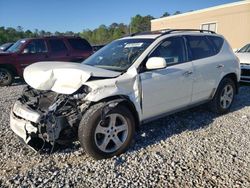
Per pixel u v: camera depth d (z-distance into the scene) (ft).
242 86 28.91
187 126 16.65
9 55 33.71
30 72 13.23
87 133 11.61
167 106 14.96
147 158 12.52
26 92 13.84
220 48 18.74
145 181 10.67
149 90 13.65
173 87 14.90
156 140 14.56
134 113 13.37
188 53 16.26
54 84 12.25
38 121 11.27
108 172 11.30
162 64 12.94
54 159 12.43
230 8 65.57
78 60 37.52
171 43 15.42
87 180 10.73
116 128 12.56
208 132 15.69
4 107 21.56
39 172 11.27
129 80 12.85
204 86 17.07
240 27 63.82
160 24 90.99
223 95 18.81
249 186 10.32
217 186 10.34
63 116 11.48
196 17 76.02
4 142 14.21
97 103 11.98
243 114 19.07
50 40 36.24
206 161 12.21
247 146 13.75
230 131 15.81
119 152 12.71
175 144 14.06
